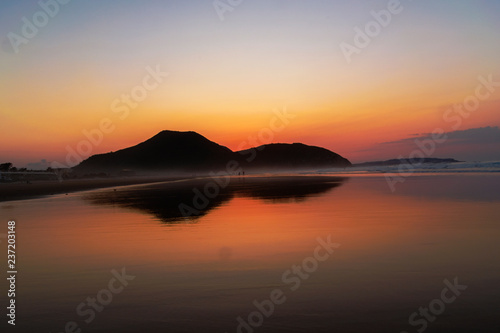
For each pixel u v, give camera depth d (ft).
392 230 29.09
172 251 23.40
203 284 16.69
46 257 22.18
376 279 16.94
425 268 18.52
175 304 14.28
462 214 36.65
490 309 13.24
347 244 24.47
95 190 99.76
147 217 39.75
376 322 12.34
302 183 113.80
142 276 18.07
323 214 39.47
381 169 296.30
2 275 18.51
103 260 21.29
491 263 19.22
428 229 29.14
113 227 33.30
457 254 21.22
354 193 66.18
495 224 30.71
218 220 36.76
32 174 255.91
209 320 12.74
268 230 30.45
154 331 11.97
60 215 42.70
